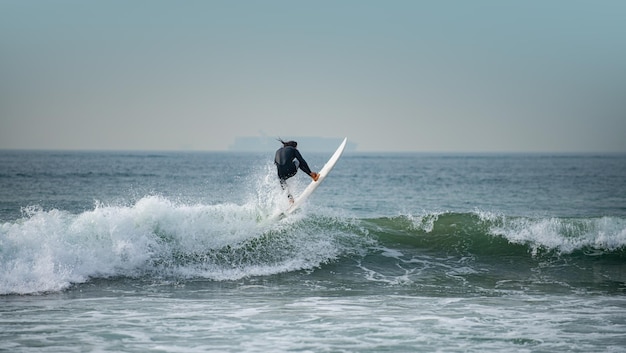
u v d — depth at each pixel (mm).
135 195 130250
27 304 33000
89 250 40344
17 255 38062
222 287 38406
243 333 27844
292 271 42844
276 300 35031
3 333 27406
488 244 50281
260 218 47844
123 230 42625
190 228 44938
